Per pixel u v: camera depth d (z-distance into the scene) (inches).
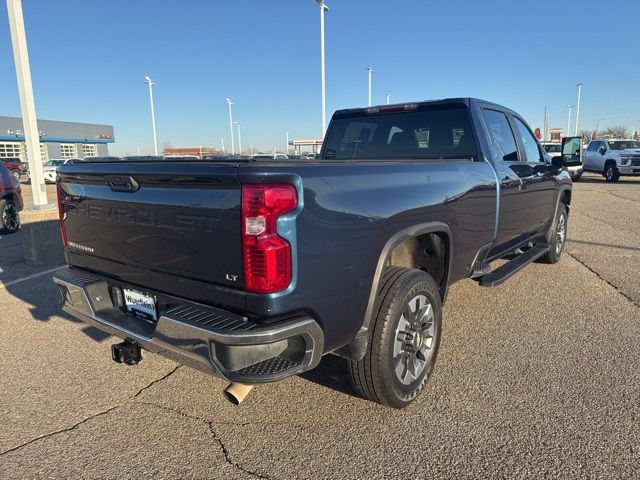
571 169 975.6
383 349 115.5
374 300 112.6
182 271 102.9
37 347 170.4
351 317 106.4
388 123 198.5
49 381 145.8
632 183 927.0
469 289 230.4
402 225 118.9
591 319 189.2
